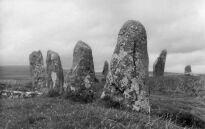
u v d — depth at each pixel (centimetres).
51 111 1912
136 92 2373
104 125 1543
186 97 5159
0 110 2102
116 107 2364
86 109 1923
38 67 4928
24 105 2236
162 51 6456
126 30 2481
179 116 2797
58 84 3538
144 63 2445
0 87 4272
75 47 2928
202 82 5800
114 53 2514
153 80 5947
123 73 2420
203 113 3547
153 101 3422
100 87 3944
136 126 1588
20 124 1616
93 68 2902
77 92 2766
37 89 4797
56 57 3647
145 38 2492
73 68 2867
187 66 7806
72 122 1588
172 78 6038
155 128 1622
